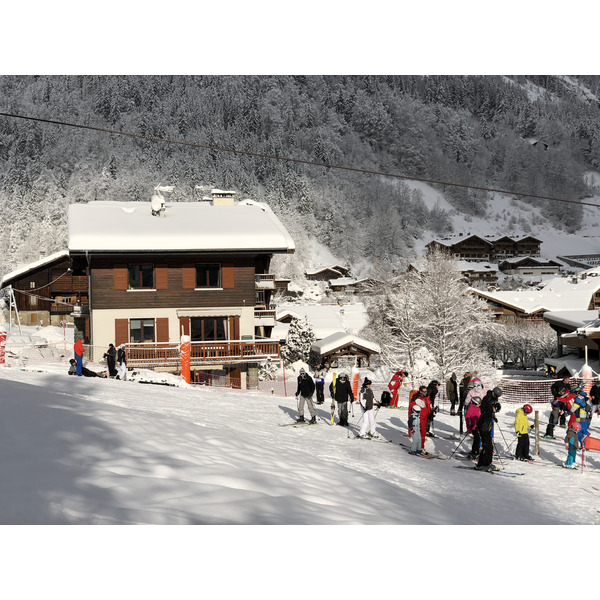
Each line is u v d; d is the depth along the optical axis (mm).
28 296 66875
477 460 16453
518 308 78938
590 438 16125
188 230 36094
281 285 139000
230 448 10445
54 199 194250
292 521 6508
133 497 6586
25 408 10391
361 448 16141
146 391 23141
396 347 50688
